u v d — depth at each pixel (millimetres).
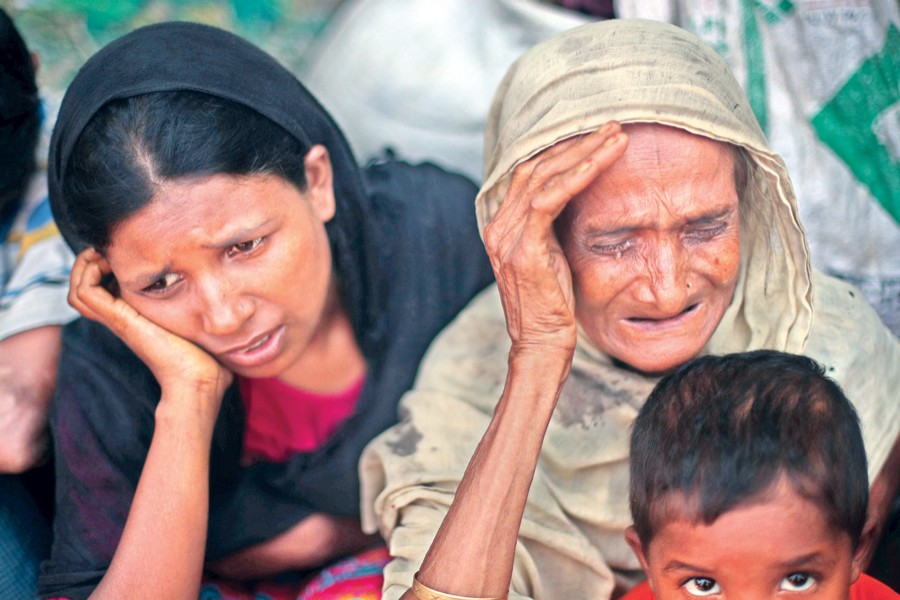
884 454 2689
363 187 2992
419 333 3078
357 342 3029
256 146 2516
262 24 4422
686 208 2285
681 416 2072
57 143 2547
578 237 2369
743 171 2420
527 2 3832
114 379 2826
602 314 2445
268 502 2986
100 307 2672
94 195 2422
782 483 1932
